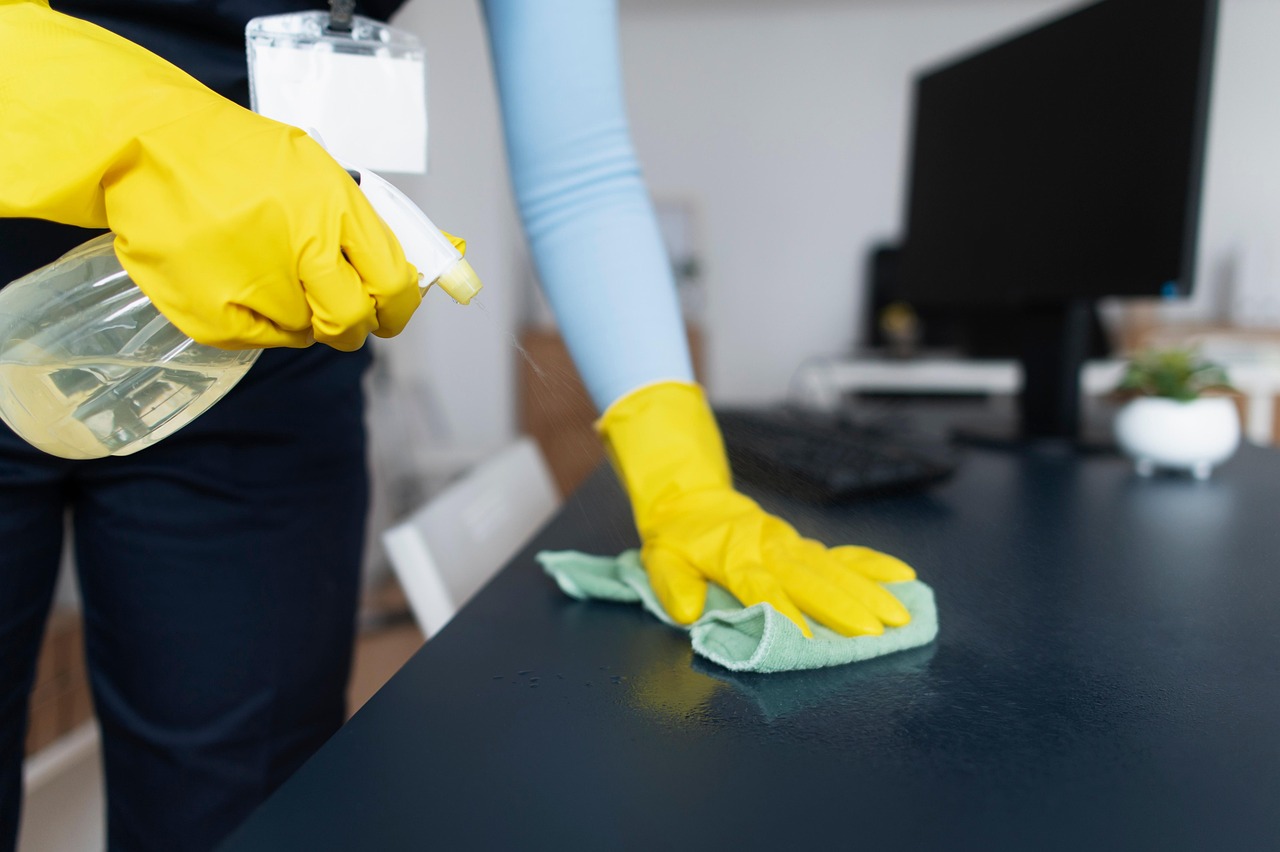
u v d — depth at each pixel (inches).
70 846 39.8
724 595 17.9
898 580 17.7
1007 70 43.9
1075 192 39.4
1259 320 145.6
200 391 14.9
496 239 121.4
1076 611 17.3
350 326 12.8
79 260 14.3
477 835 9.9
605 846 9.7
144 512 22.1
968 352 108.7
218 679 23.4
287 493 23.8
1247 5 151.9
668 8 162.6
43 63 13.6
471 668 14.8
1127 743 11.9
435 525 24.2
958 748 11.8
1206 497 28.3
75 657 40.6
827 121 165.3
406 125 16.1
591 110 23.3
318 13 15.7
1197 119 34.0
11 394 14.0
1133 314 140.9
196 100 13.7
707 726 12.5
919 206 51.8
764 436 36.5
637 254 23.4
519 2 23.2
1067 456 36.9
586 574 18.9
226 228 12.3
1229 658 14.9
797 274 169.2
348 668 27.3
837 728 12.4
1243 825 9.9
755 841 9.7
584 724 12.6
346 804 10.5
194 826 23.8
